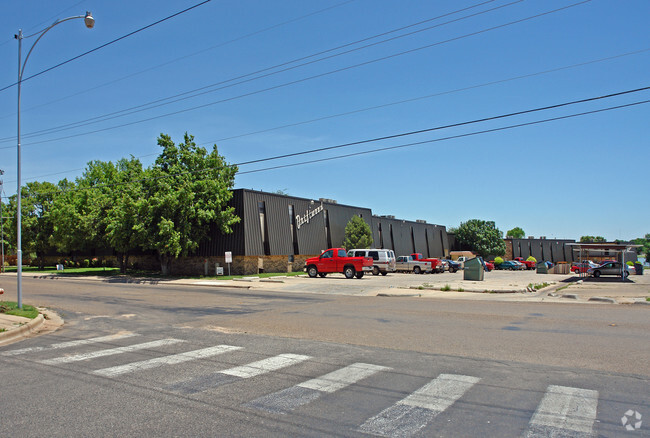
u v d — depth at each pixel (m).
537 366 7.69
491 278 37.41
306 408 5.71
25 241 55.84
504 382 6.77
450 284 27.58
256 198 39.12
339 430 4.99
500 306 16.61
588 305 16.91
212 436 4.84
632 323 12.13
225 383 6.86
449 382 6.81
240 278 33.56
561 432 4.87
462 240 79.56
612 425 5.05
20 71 16.30
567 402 5.84
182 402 5.98
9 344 10.55
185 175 36.38
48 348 9.90
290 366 7.90
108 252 54.22
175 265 40.72
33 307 15.92
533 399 5.98
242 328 12.16
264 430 5.00
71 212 44.66
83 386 6.79
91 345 10.15
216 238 38.62
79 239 45.44
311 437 4.80
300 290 25.67
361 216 53.41
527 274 47.22
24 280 36.56
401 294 22.27
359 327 12.00
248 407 5.76
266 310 16.05
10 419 5.38
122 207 36.97
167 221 34.72
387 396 6.17
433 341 9.95
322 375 7.29
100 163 55.75
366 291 24.52
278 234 40.75
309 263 35.31
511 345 9.41
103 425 5.18
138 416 5.46
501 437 4.76
